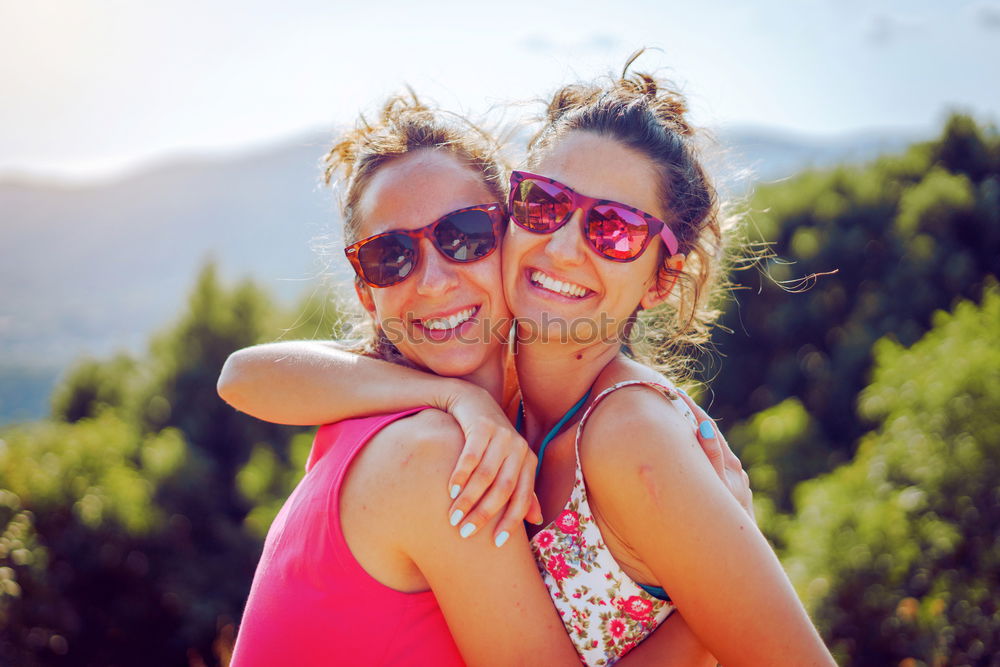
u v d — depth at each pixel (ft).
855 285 52.47
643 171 5.45
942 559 19.19
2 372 290.56
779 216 57.62
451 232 5.50
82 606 37.93
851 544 20.27
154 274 530.68
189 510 47.03
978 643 17.89
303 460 45.55
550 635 4.77
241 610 46.55
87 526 37.86
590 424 4.94
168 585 41.47
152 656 41.60
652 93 5.97
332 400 5.70
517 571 4.72
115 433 47.70
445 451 4.75
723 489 4.68
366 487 4.85
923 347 29.32
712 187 6.14
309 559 4.98
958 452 20.49
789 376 51.16
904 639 18.60
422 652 4.88
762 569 4.49
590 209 5.24
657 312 6.63
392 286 5.62
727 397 53.26
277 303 63.77
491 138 6.26
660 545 4.54
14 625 33.04
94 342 362.53
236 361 6.30
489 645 4.69
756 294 53.78
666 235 5.47
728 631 4.47
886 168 61.52
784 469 36.78
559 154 5.47
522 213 5.41
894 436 23.82
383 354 6.31
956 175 57.47
